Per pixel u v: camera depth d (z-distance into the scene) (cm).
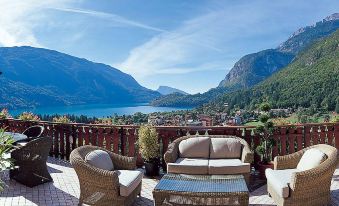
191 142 652
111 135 750
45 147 607
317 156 509
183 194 428
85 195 482
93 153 523
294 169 541
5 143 494
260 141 704
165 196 437
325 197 473
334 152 495
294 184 444
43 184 608
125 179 489
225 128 711
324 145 545
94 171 464
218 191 429
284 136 723
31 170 592
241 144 643
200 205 461
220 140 650
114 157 557
